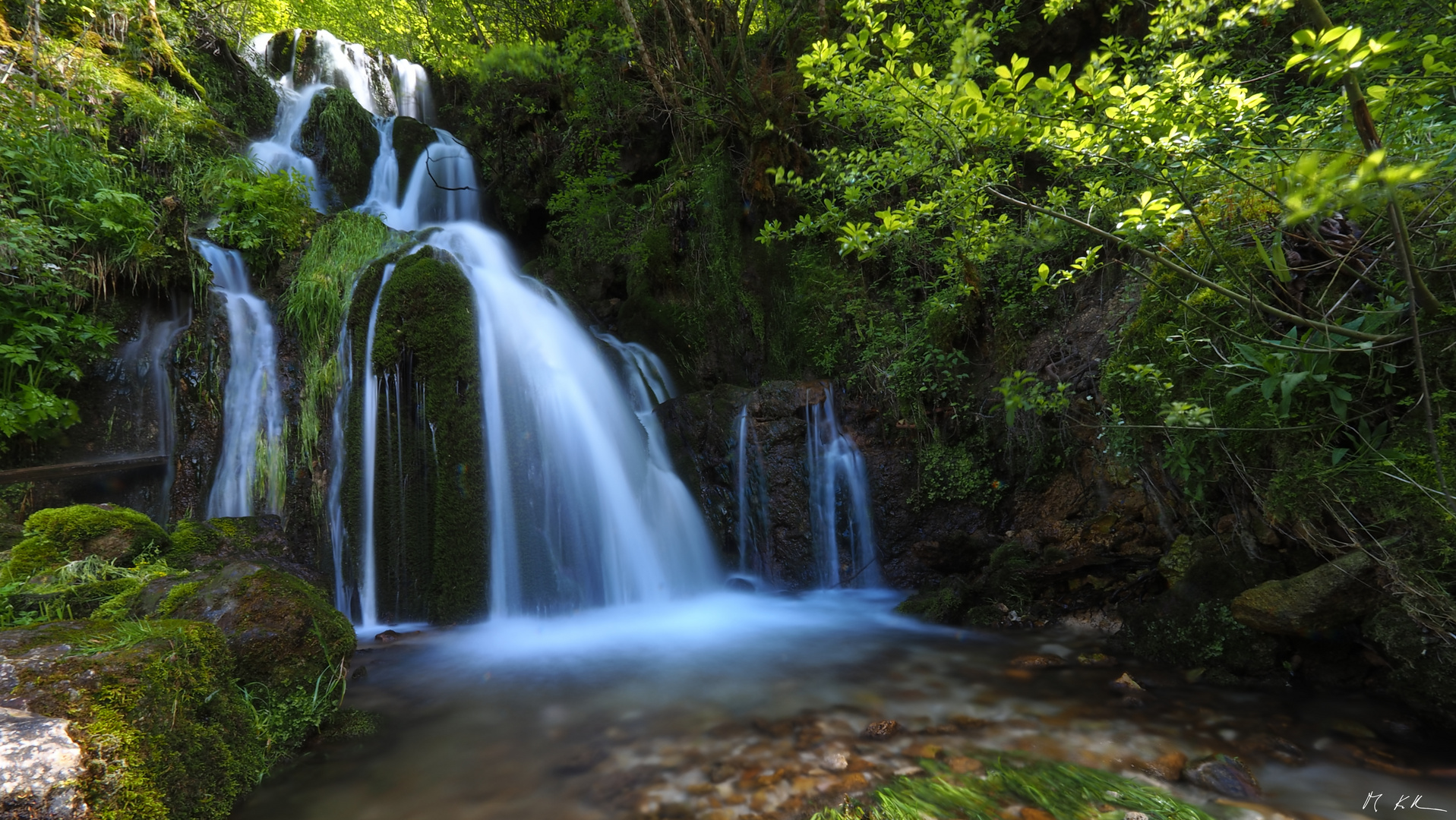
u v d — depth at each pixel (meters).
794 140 7.47
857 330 6.70
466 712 3.51
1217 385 3.18
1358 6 3.90
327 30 14.30
